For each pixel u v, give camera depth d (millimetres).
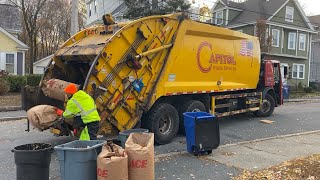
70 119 7383
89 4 37812
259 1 37812
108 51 8383
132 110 8867
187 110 10430
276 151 8625
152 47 9250
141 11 22297
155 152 8688
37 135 10703
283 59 37156
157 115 9391
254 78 13516
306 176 6336
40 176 5336
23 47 28797
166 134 9648
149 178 5375
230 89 12188
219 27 11312
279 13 36406
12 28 33625
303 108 19297
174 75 9875
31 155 5246
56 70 9664
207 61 10992
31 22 34844
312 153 8422
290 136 10695
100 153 5141
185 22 10023
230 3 39156
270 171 6773
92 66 8109
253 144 9422
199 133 8062
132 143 5531
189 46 10289
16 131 11383
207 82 11125
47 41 56312
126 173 5117
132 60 8711
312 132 11500
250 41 13203
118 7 32719
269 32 35469
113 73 8484
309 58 39250
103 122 8375
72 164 5082
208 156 8125
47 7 49094
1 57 27984
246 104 13391
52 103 9141
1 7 34844
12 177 6730
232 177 6582
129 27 8766
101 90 8250
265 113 14750
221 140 10180
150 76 9281
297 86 35656
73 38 9945
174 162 7625
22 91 9375
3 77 23109
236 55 12367
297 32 37844
